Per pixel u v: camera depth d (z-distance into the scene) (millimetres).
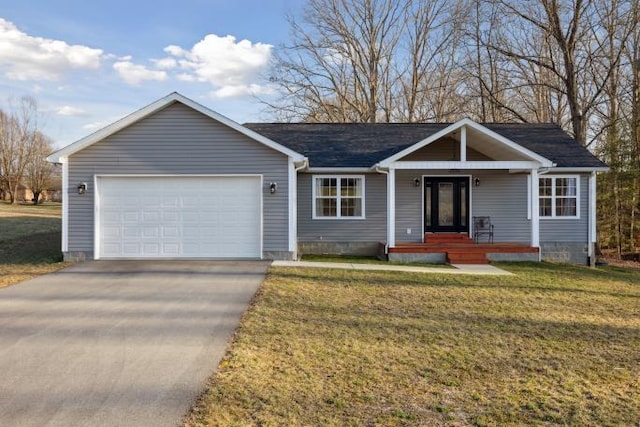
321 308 8039
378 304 8430
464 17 28188
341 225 15961
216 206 13109
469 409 4293
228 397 4441
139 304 8188
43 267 11883
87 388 4637
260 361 5430
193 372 5062
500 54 25812
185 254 13094
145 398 4410
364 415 4133
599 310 8344
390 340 6332
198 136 13039
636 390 4781
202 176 13047
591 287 10625
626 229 20609
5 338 6266
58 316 7391
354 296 9039
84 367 5207
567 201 16047
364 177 15945
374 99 31500
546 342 6371
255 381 4840
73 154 12867
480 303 8672
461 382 4934
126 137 12945
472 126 13898
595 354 5906
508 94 28641
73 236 12883
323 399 4449
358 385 4801
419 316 7641
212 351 5758
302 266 12305
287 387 4707
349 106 32031
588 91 23859
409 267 12906
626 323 7445
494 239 16234
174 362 5367
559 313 8031
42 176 56281
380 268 12484
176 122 13008
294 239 13312
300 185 15922
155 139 12992
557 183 16062
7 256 13828
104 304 8188
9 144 54531
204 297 8734
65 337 6312
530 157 14250
